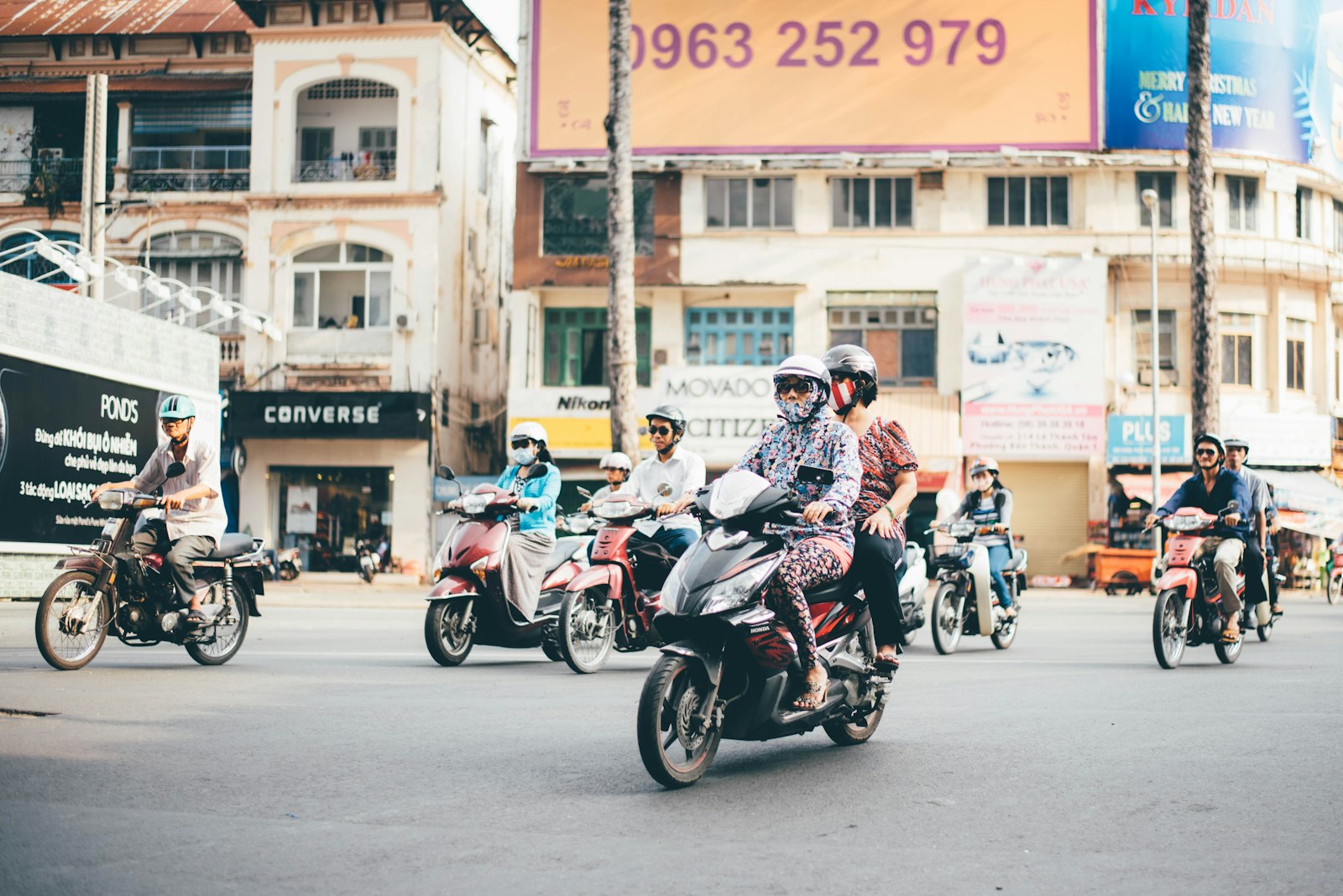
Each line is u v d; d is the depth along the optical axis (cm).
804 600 566
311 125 3212
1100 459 3016
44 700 750
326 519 3141
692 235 3089
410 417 3044
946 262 3066
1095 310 3031
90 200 2162
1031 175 3086
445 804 500
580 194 3117
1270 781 552
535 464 1053
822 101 3073
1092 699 821
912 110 3061
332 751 608
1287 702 805
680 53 3088
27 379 1844
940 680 931
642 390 3056
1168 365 3077
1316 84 3206
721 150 3078
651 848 434
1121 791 531
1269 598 1274
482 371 3512
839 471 578
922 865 415
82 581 905
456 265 3297
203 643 955
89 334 2000
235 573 978
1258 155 3089
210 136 3309
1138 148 3023
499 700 802
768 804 505
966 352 3028
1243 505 1058
